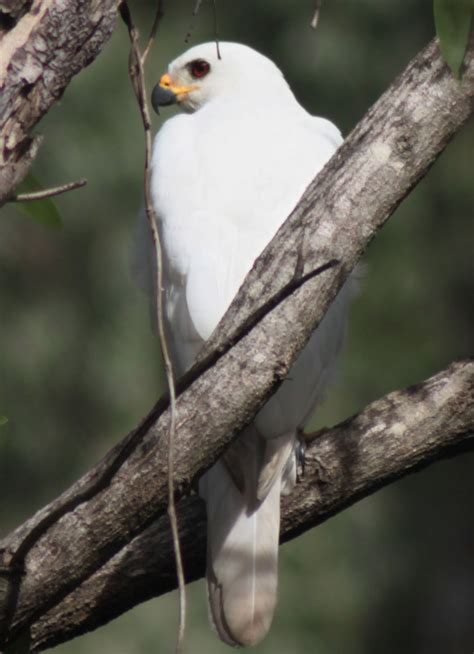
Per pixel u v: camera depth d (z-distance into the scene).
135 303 15.53
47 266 15.81
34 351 15.38
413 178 6.52
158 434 6.56
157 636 14.04
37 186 6.91
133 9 15.50
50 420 15.34
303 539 14.83
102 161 15.02
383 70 15.59
